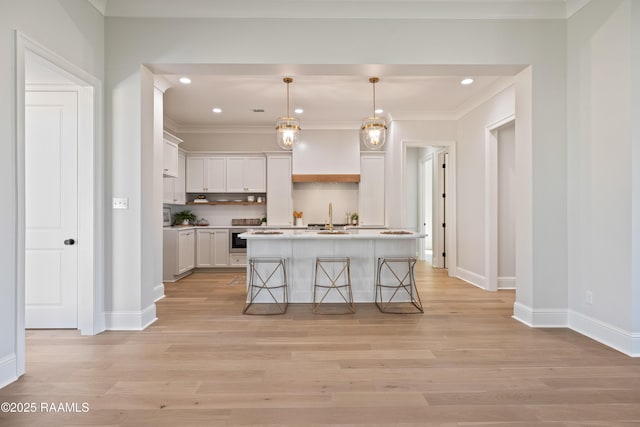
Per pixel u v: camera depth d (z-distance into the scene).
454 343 2.98
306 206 7.43
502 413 1.93
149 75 3.53
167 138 5.52
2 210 2.24
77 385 2.24
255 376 2.37
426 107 5.90
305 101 5.59
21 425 1.81
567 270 3.42
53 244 3.28
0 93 2.22
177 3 3.32
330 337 3.14
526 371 2.45
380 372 2.43
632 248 2.72
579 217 3.27
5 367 2.25
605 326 2.96
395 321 3.61
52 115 3.25
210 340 3.05
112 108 3.34
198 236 6.65
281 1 3.35
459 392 2.16
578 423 1.84
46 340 3.03
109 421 1.85
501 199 5.23
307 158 6.88
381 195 6.97
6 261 2.26
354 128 6.89
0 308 2.22
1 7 2.23
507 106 4.62
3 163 2.24
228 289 5.16
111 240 3.33
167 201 6.04
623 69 2.78
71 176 3.25
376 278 4.43
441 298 4.61
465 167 5.86
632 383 2.27
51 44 2.67
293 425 1.82
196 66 3.45
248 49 3.40
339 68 3.52
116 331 3.29
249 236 4.10
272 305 4.27
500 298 4.61
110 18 3.35
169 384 2.26
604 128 2.97
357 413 1.93
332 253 4.42
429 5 3.37
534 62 3.42
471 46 3.42
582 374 2.40
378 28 3.42
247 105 5.79
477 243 5.43
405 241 4.44
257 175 7.00
